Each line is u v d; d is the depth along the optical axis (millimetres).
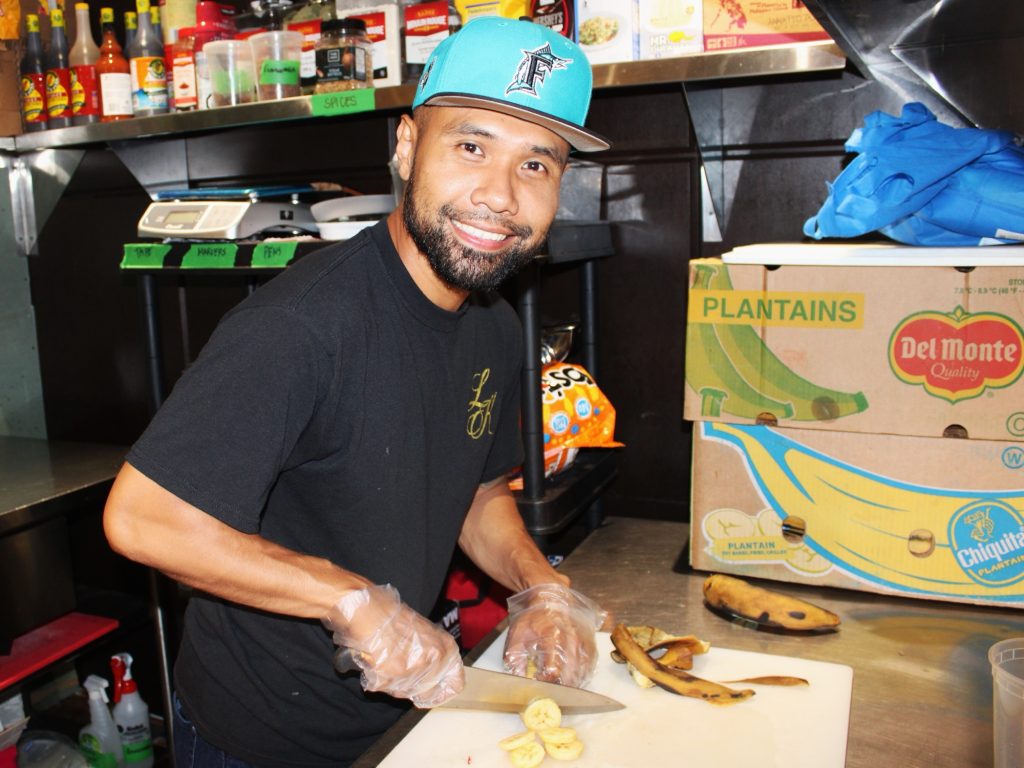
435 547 1174
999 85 1503
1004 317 1177
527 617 1137
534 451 1519
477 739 955
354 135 2059
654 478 1896
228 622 1168
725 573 1403
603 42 1531
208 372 889
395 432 1029
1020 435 1194
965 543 1249
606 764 896
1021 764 810
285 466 1005
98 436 2506
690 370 1364
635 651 1076
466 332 1131
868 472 1284
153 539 872
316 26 1849
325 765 1181
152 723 2521
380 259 1019
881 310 1237
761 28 1467
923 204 1234
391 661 949
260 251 1722
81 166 2355
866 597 1321
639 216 1820
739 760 899
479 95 909
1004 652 880
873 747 949
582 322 1855
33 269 2494
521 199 965
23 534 1854
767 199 1714
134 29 2111
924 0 1243
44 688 2496
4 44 2270
